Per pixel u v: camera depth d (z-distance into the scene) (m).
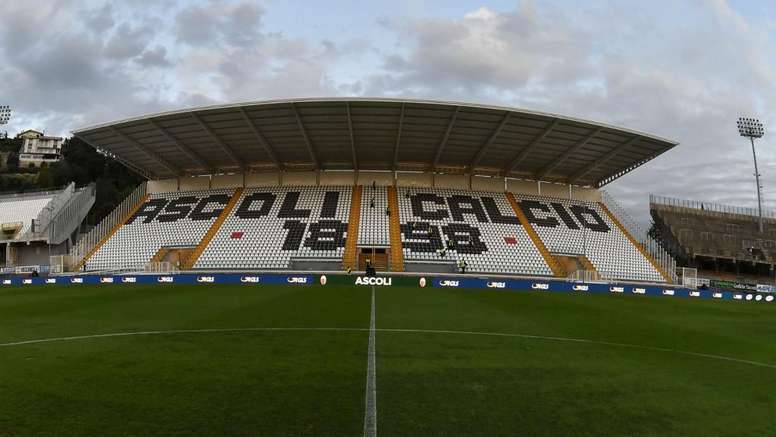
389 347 11.79
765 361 11.81
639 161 51.56
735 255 62.34
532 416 7.08
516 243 48.22
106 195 81.19
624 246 51.50
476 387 8.48
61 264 47.75
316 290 29.16
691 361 11.50
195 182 57.25
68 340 12.27
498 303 23.80
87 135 47.69
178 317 16.62
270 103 41.50
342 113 42.78
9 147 133.88
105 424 6.42
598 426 6.75
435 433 6.29
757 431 6.77
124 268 46.88
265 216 49.94
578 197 58.22
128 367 9.46
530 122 43.38
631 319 19.45
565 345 12.85
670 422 7.04
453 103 41.03
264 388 8.12
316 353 10.95
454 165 53.59
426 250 46.09
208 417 6.71
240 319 16.19
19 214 55.50
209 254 45.88
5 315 17.14
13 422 6.47
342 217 49.38
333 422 6.59
